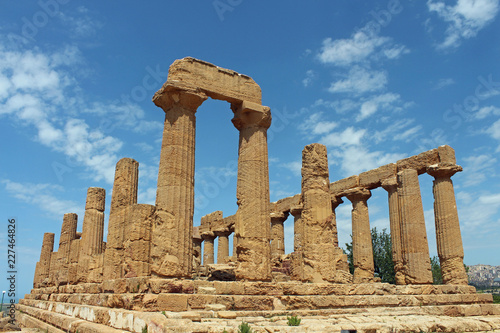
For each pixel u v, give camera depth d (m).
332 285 17.03
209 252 42.09
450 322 15.16
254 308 14.72
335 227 30.89
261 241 16.45
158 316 10.83
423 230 24.77
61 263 32.06
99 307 15.35
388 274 42.94
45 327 20.14
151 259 14.54
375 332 12.65
